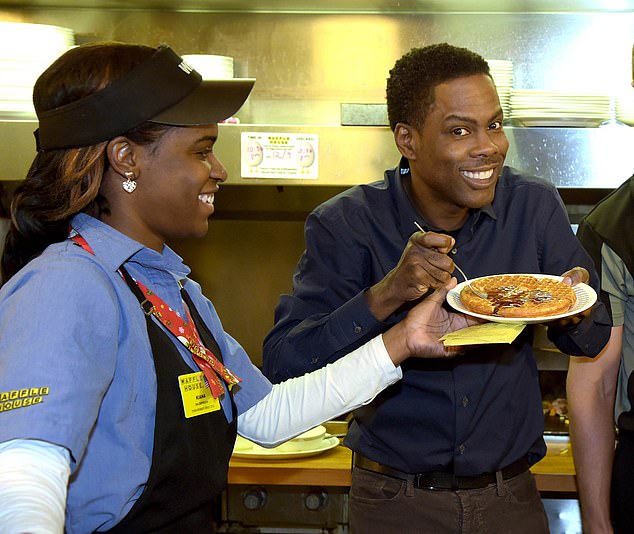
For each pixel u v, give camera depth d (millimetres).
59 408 940
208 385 1204
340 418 2783
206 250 2863
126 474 1083
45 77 1132
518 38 2742
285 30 2756
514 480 1773
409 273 1457
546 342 2693
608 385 1910
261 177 2408
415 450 1738
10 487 849
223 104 1186
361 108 2396
